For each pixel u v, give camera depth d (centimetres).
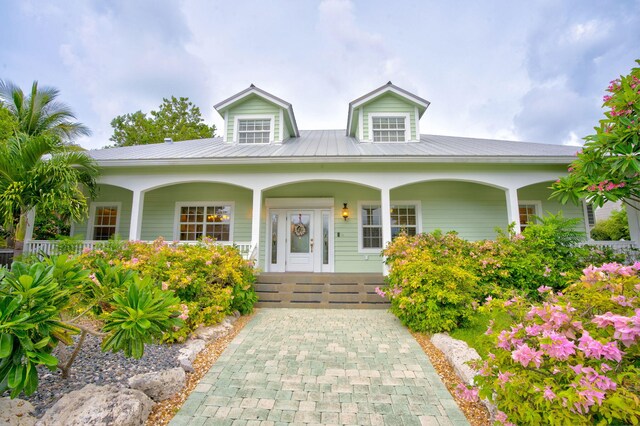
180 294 481
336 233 941
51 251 730
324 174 793
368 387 314
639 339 164
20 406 233
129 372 318
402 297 498
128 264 477
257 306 662
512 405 183
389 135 1031
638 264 214
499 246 666
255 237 778
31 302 202
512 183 789
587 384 158
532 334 190
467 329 466
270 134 1005
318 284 721
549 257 636
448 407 278
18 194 616
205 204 970
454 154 770
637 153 484
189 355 373
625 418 148
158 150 930
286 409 274
